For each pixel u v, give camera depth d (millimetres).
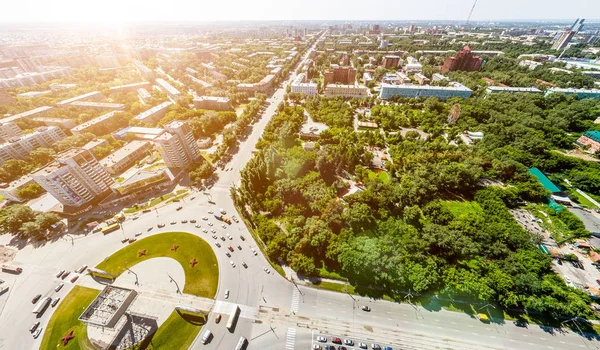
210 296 116438
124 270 127500
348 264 118438
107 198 171750
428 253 125000
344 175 195125
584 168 185750
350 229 143000
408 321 107812
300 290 119438
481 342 101312
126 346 98250
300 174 187625
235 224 155375
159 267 129125
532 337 102438
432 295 115500
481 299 109250
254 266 130125
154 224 154750
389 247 120500
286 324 106938
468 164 186625
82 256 134750
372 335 103438
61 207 160500
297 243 131625
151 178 181500
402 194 160625
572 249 135750
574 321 105688
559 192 170000
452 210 163625
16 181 175250
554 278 116000
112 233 148125
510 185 183000
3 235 145625
